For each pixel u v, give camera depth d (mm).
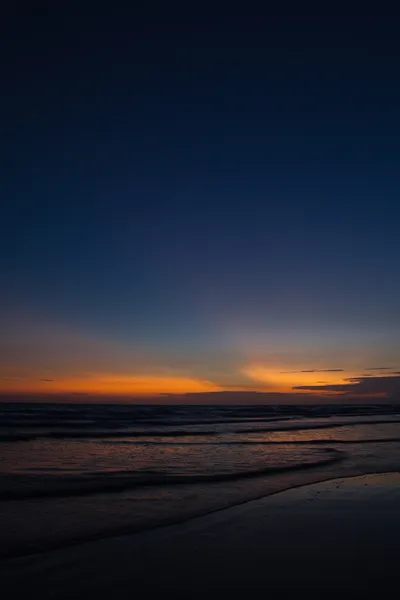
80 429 32625
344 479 13328
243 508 9797
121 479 12656
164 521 8711
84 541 7465
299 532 8109
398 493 11477
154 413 67000
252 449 20562
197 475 13492
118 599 5375
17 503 9852
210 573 6207
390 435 29875
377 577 6141
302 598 5469
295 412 82875
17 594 5438
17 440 23281
